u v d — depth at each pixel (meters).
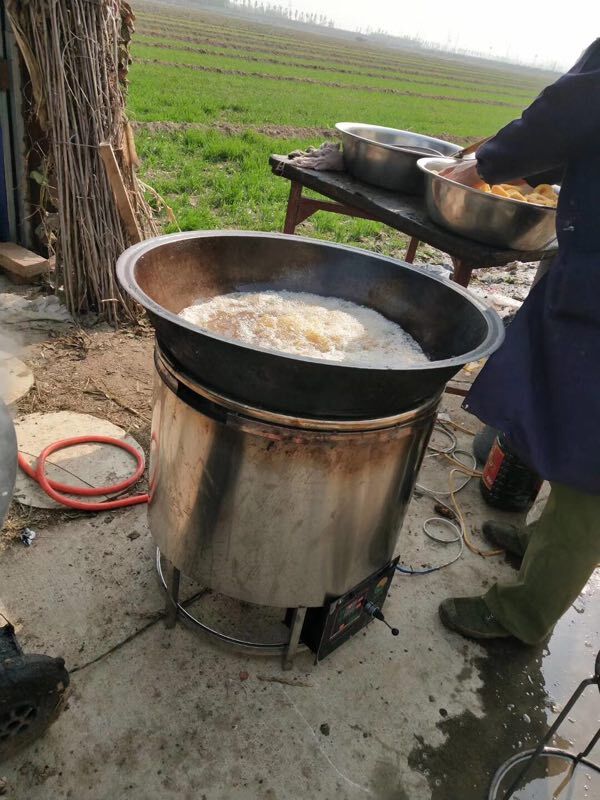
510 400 1.75
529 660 2.14
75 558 2.18
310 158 3.43
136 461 2.70
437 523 2.69
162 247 1.83
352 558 1.71
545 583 1.94
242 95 18.47
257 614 2.11
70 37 3.06
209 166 8.81
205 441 1.51
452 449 3.19
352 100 23.59
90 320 3.69
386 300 2.26
